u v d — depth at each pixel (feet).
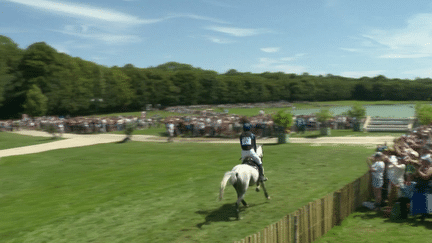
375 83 575.38
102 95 311.68
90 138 106.01
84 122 132.26
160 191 40.04
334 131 103.45
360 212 31.71
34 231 28.78
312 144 75.77
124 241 25.96
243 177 29.35
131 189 41.47
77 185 45.29
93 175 51.44
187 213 31.83
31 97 219.00
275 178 43.96
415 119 98.68
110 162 62.34
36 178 51.29
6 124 146.30
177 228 28.12
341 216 29.25
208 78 421.59
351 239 25.34
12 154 75.25
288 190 38.11
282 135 80.18
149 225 29.12
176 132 107.86
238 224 28.43
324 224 26.89
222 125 103.35
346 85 575.38
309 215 25.03
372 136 86.02
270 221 28.73
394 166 30.89
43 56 260.21
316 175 44.80
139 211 32.99
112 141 96.17
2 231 29.09
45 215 32.91
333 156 58.39
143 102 361.51
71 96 277.03
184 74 397.80
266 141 86.22
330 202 27.76
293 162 54.19
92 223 30.17
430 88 559.79
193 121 116.67
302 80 536.83
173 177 47.42
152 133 117.29
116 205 35.17
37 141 100.32
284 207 32.32
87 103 289.12
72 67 285.64
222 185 27.45
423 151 29.19
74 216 32.22
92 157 68.69
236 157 62.28
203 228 27.84
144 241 25.76
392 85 568.41
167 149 76.43
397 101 563.89
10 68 266.57
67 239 26.89
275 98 502.79
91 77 305.12
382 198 33.12
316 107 431.84
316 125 109.19
